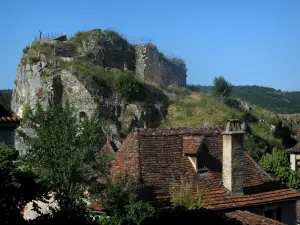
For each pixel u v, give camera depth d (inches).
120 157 782.5
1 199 477.1
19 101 1886.1
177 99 1926.7
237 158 781.3
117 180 666.2
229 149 778.2
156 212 656.4
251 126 1911.9
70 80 1774.1
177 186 734.5
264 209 787.4
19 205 498.9
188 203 702.5
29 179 511.2
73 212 593.9
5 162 500.1
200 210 674.8
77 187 633.6
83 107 1734.7
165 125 1793.8
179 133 835.4
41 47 1908.2
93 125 671.8
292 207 829.8
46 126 658.8
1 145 538.9
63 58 1873.8
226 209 739.4
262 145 1786.4
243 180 805.9
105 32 2094.0
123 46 2150.6
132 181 660.1
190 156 795.4
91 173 668.1
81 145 649.0
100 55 2018.9
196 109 1872.5
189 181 760.3
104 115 1732.3
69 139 645.9
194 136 820.6
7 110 749.3
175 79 2397.9
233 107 2023.9
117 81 1793.8
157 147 792.9
